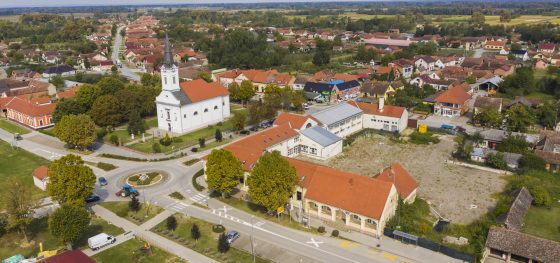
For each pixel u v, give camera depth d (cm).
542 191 8525
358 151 11625
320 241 7144
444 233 7488
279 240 7181
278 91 15775
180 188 9162
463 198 8906
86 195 7875
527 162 9969
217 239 7219
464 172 10188
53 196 7706
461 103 14575
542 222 7850
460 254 6594
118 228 7581
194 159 10819
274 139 10444
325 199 7725
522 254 6481
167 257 6731
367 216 7250
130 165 10519
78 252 5984
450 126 13212
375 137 12669
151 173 9900
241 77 19338
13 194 7212
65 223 6612
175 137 12494
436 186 9488
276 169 7538
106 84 15225
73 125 11225
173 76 12838
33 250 6981
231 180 8369
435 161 10875
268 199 7569
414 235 7144
